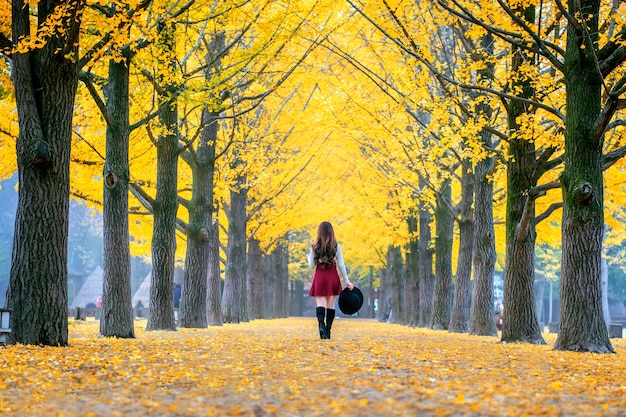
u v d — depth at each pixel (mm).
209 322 25156
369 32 19453
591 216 11070
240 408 4934
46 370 6930
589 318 11016
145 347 10000
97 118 16125
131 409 4965
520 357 9398
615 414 4781
